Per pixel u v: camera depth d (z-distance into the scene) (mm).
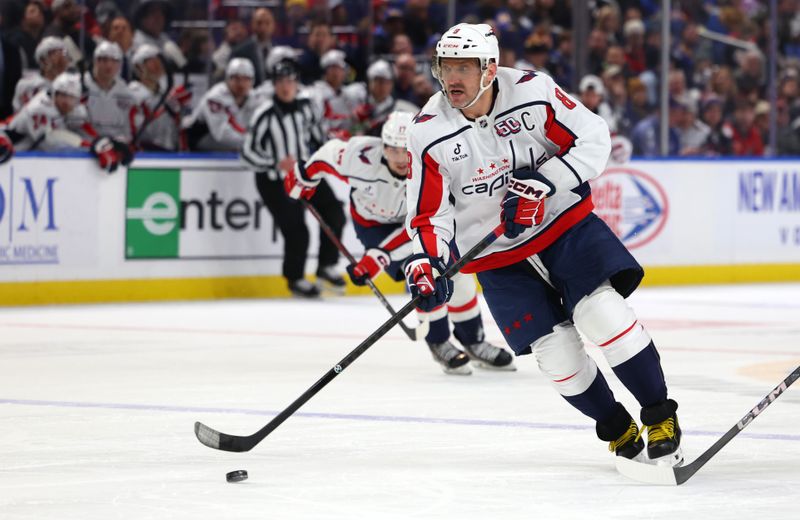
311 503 13812
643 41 47188
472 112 14875
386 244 24344
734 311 36875
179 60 41219
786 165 47844
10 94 38188
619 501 13938
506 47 48312
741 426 14688
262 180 39219
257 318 34375
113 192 37969
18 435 17938
